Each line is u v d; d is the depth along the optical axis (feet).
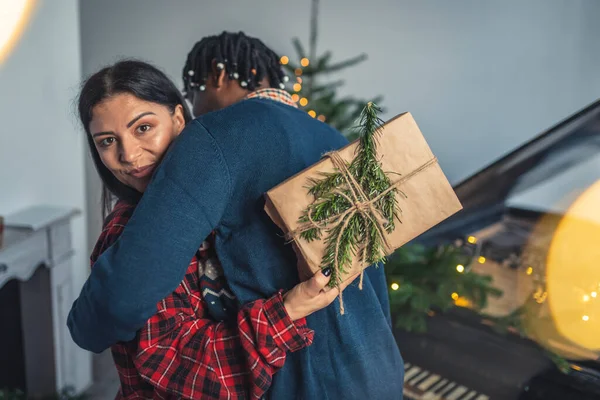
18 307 6.85
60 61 6.96
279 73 2.90
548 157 5.08
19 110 6.26
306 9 11.66
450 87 11.70
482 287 4.90
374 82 12.01
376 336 2.58
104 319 2.01
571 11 10.65
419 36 11.56
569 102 11.14
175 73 11.94
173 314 2.31
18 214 6.29
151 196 2.02
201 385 2.26
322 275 2.12
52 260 6.50
